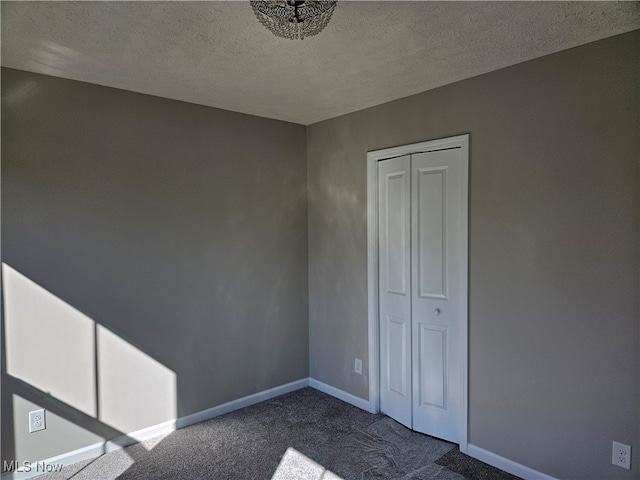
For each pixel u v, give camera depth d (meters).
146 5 1.70
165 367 2.99
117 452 2.72
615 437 2.07
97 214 2.67
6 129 2.35
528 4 1.72
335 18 1.82
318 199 3.71
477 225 2.59
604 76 2.06
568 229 2.21
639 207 1.98
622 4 1.72
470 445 2.66
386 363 3.23
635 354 2.01
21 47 2.10
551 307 2.28
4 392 2.37
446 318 2.81
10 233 2.38
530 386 2.38
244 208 3.39
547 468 2.31
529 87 2.33
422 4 1.71
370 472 2.48
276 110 3.30
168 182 2.97
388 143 3.10
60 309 2.55
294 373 3.77
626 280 2.02
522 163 2.38
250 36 1.99
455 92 2.68
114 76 2.52
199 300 3.15
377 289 3.27
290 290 3.71
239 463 2.58
